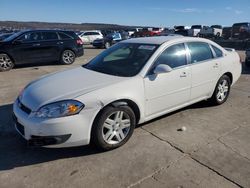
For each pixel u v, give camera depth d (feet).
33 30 37.65
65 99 11.33
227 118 16.53
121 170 11.00
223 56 18.34
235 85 25.22
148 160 11.70
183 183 10.18
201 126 15.26
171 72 14.53
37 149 12.73
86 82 12.77
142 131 14.48
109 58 15.58
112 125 12.32
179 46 15.51
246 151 12.53
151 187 9.96
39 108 11.29
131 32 132.67
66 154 12.23
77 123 11.25
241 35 107.34
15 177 10.62
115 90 12.24
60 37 39.93
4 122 15.97
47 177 10.61
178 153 12.28
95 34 102.22
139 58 14.37
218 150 12.57
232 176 10.61
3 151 12.61
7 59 34.83
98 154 12.21
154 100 13.98
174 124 15.46
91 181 10.33
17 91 23.15
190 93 15.99
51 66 38.63
